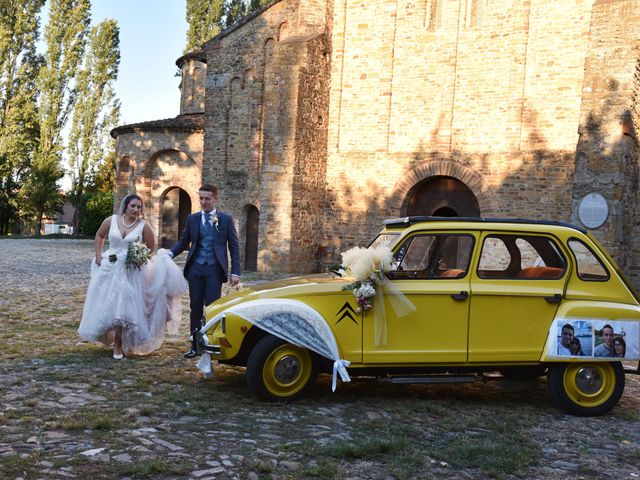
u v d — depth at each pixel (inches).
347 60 804.0
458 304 233.3
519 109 701.9
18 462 154.2
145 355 304.8
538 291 236.8
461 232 242.4
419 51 760.3
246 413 214.1
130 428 188.4
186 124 1111.0
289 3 882.8
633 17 553.3
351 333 229.6
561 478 170.2
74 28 1764.3
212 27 1765.5
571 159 672.4
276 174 770.8
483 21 725.3
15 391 225.6
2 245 1247.5
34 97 1849.2
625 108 557.0
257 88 922.1
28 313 411.8
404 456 175.5
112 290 284.5
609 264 246.2
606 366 239.5
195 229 299.0
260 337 238.2
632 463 186.1
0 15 1809.8
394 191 775.1
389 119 781.9
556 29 679.7
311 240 803.4
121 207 297.6
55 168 1781.5
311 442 183.5
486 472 169.8
